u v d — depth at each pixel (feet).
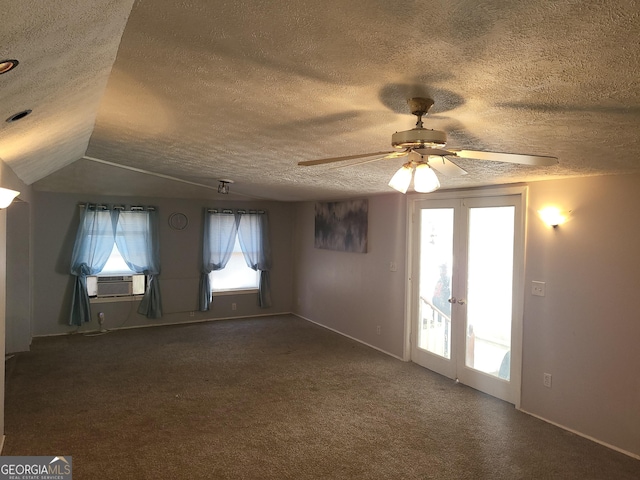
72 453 10.89
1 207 9.03
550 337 12.88
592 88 6.02
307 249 25.70
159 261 23.58
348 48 5.77
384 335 19.67
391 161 12.62
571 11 4.34
